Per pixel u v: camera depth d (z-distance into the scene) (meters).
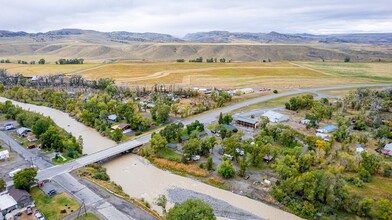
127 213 68.94
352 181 83.12
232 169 87.25
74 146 99.69
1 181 75.69
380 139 110.94
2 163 92.44
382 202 68.31
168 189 82.88
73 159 95.75
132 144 108.69
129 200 74.62
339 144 107.75
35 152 100.94
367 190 79.19
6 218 64.75
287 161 86.12
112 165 97.00
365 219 68.69
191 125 118.25
